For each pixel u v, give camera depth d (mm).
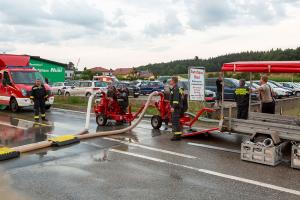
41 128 11859
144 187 5961
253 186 6078
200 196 5566
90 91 27703
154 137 10469
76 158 7832
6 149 8094
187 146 9242
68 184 6066
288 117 9359
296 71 7754
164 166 7281
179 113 10070
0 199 5348
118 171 6875
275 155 7406
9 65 17125
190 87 14922
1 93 16734
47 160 7609
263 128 8055
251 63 8461
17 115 15312
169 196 5551
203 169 7086
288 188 6000
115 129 11828
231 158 8023
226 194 5672
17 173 6652
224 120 8891
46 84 17328
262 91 10438
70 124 12852
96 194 5605
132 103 20422
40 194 5582
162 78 36219
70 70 78438
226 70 8883
